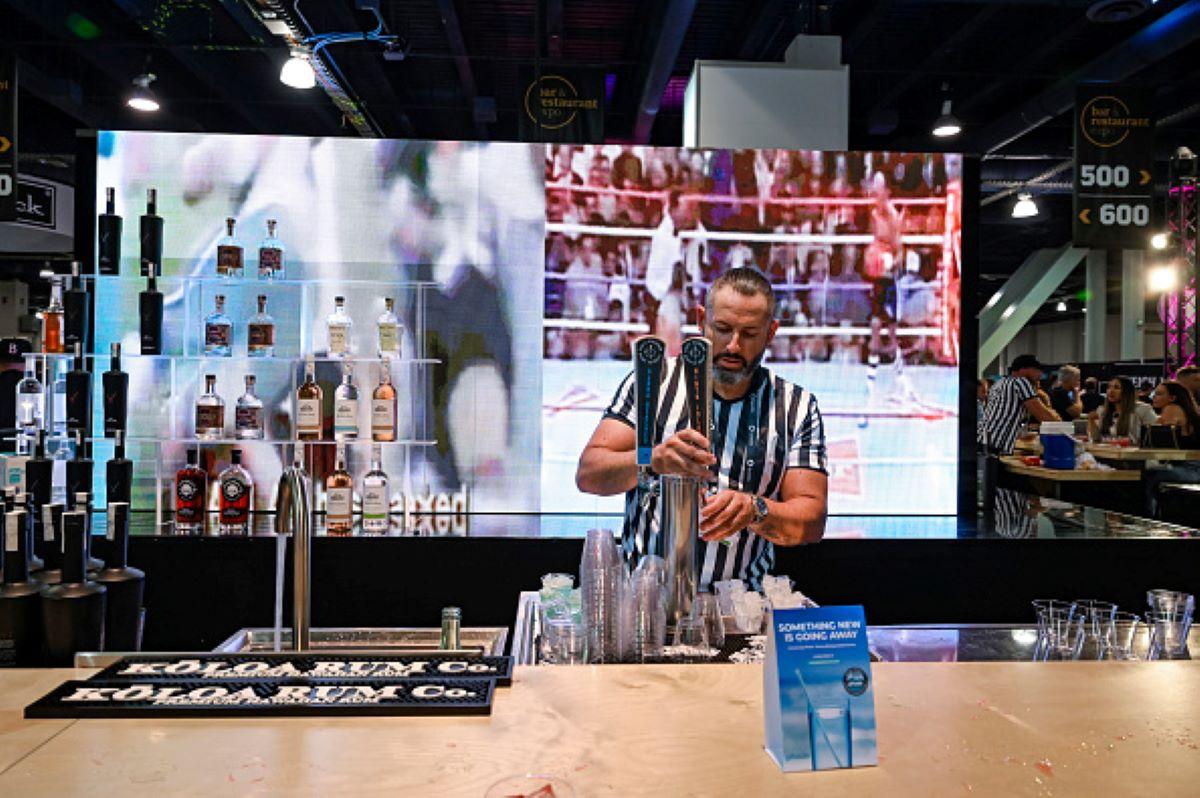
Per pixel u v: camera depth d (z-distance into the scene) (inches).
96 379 144.8
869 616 130.4
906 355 156.3
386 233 150.7
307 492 62.0
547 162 151.9
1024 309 604.1
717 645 65.2
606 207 152.9
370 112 381.7
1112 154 222.1
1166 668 55.7
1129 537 131.2
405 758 40.6
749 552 87.7
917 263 156.4
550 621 63.4
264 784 37.8
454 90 385.4
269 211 149.6
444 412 150.9
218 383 147.6
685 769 40.2
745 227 154.4
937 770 40.4
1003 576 130.8
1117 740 44.0
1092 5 221.3
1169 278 424.8
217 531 130.0
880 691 50.9
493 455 151.6
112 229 136.8
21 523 65.1
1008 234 577.0
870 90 361.7
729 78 175.9
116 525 70.4
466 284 151.3
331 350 139.0
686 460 63.3
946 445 156.9
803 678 40.9
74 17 273.9
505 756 41.1
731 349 84.7
